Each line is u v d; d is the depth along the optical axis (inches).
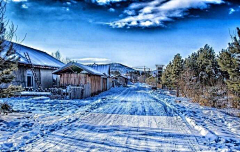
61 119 348.2
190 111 479.2
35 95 729.0
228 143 232.8
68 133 264.2
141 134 268.5
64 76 882.1
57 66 1000.9
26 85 799.7
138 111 468.8
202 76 1133.1
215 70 1141.7
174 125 327.9
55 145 216.1
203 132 278.4
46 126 294.0
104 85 1306.6
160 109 507.2
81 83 869.8
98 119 363.6
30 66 812.0
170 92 1215.6
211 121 363.3
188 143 232.8
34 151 197.0
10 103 537.3
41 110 443.5
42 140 231.3
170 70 1380.4
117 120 358.9
